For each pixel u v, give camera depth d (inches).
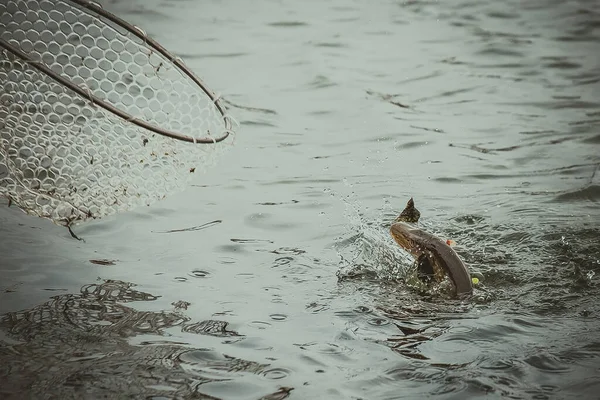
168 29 1455.5
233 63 1296.8
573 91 1191.6
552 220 768.9
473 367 523.8
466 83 1230.3
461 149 981.2
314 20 1544.0
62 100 768.9
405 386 505.0
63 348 550.6
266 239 737.6
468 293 618.8
